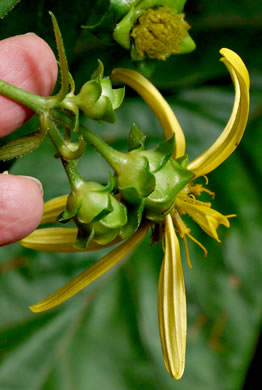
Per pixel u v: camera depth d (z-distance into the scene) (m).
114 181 0.24
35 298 0.33
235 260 0.33
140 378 0.33
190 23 0.34
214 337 0.33
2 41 0.28
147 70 0.29
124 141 0.33
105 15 0.28
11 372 0.33
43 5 0.29
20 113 0.28
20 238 0.27
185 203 0.26
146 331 0.33
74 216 0.24
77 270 0.33
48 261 0.33
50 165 0.32
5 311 0.33
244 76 0.25
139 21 0.28
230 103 0.34
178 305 0.26
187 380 0.33
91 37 0.32
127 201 0.25
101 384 0.33
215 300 0.33
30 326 0.33
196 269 0.33
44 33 0.29
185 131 0.34
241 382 0.33
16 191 0.26
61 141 0.24
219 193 0.33
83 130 0.24
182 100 0.35
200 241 0.33
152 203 0.25
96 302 0.33
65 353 0.33
